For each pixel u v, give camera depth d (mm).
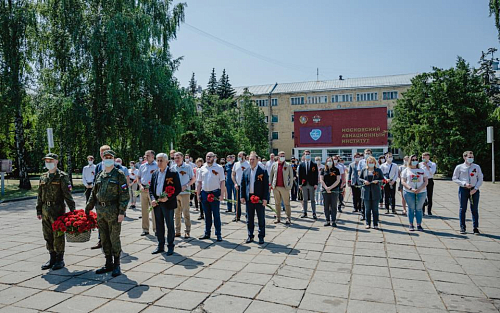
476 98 27312
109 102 21797
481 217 10195
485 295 4555
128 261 6262
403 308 4188
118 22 21609
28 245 7590
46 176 5945
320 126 42281
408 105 34594
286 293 4676
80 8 22312
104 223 5664
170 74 26281
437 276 5277
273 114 64688
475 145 26062
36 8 22094
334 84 64562
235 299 4496
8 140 27000
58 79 22047
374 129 40188
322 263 5977
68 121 20594
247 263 6031
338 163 11703
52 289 4953
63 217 5867
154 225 8328
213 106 46344
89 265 6082
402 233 8227
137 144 23078
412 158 8500
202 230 8906
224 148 36000
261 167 7434
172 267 5875
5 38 20125
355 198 11641
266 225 9422
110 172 5699
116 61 21203
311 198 10391
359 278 5223
